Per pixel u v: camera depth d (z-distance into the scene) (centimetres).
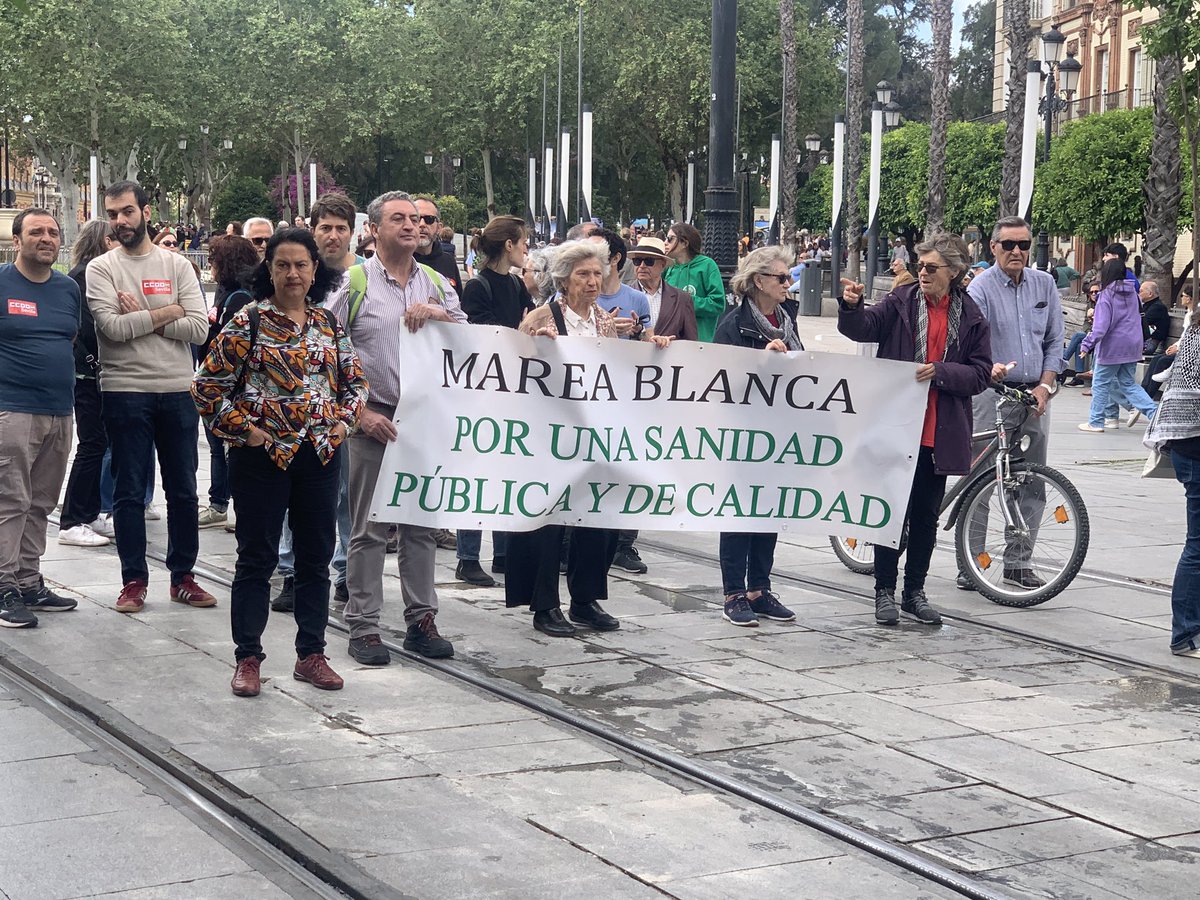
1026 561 856
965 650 755
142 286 779
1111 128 3362
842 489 798
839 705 648
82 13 6353
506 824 495
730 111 1430
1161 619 830
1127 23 5088
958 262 794
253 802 507
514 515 739
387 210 704
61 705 623
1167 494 1307
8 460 745
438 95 7769
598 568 775
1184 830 510
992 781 554
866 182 5156
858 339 812
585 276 762
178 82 6788
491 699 646
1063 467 1480
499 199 8950
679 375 769
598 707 637
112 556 931
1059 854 485
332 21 7556
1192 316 761
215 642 727
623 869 459
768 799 521
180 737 578
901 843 489
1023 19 3459
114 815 496
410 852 468
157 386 778
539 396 741
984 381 806
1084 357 2477
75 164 7506
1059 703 660
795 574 945
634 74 6612
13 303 743
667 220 8162
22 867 451
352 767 548
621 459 763
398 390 709
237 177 8062
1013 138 3481
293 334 625
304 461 633
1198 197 1622
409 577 712
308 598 655
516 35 7581
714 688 671
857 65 5225
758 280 800
